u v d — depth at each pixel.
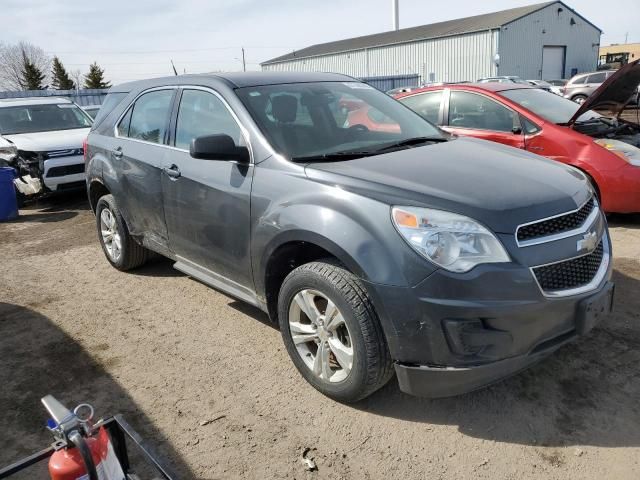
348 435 2.69
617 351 3.26
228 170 3.34
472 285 2.37
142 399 3.06
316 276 2.75
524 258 2.45
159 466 2.03
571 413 2.75
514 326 2.42
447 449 2.56
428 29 41.47
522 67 35.53
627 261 4.68
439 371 2.47
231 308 4.21
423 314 2.43
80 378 3.31
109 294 4.62
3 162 8.39
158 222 4.14
